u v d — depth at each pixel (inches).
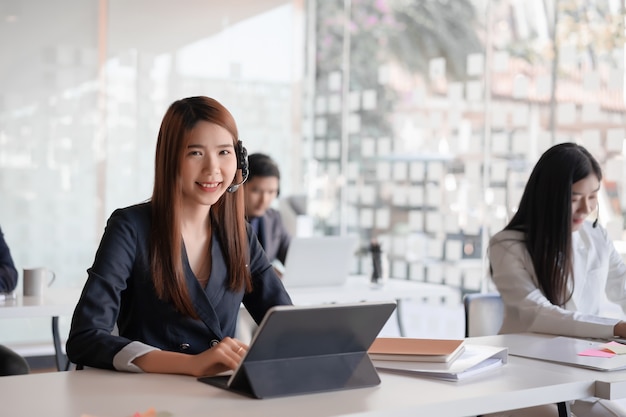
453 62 242.5
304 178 266.4
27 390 69.6
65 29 226.1
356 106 260.1
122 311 85.7
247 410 63.3
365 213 255.1
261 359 68.7
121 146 233.6
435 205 230.8
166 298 83.0
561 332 107.7
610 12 181.2
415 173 237.5
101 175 231.0
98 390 69.8
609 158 181.2
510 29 208.1
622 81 178.5
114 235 82.2
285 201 217.3
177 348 83.7
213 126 81.8
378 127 258.2
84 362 79.0
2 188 220.5
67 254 227.9
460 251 223.1
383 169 247.9
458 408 68.0
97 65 229.9
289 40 258.4
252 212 175.2
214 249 86.4
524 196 119.2
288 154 260.1
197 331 84.2
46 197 225.1
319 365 71.1
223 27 247.6
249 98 252.5
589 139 186.1
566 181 114.3
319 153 268.4
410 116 241.6
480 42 236.1
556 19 194.2
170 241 82.6
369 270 181.6
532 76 201.8
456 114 226.1
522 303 113.7
